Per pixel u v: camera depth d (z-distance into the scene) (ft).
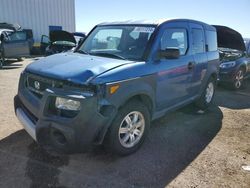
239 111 19.08
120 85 10.30
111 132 10.64
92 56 12.67
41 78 10.61
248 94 25.20
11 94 20.34
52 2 66.54
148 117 12.26
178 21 14.48
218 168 11.03
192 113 18.04
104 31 14.64
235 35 26.86
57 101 9.75
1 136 12.84
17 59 41.55
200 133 14.58
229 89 26.94
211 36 18.26
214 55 18.51
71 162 10.91
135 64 11.37
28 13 61.41
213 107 19.81
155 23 13.28
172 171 10.66
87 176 10.05
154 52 12.33
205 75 17.37
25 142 12.34
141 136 12.16
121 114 10.74
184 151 12.37
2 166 10.36
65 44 35.32
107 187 9.47
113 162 11.10
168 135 14.11
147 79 11.67
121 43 13.35
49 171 10.21
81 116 9.39
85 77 9.77
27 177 9.77
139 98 12.00
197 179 10.19
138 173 10.41
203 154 12.16
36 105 10.52
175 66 13.60
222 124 16.16
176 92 14.26
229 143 13.46
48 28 66.59
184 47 14.93
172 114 17.61
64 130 9.46
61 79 9.91
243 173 10.75
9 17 57.77
